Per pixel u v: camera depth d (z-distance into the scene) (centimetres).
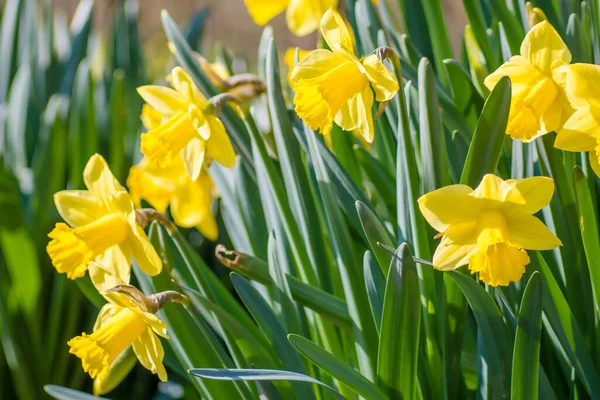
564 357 147
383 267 147
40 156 184
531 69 142
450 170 152
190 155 154
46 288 182
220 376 142
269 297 156
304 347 143
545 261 150
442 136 146
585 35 152
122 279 151
